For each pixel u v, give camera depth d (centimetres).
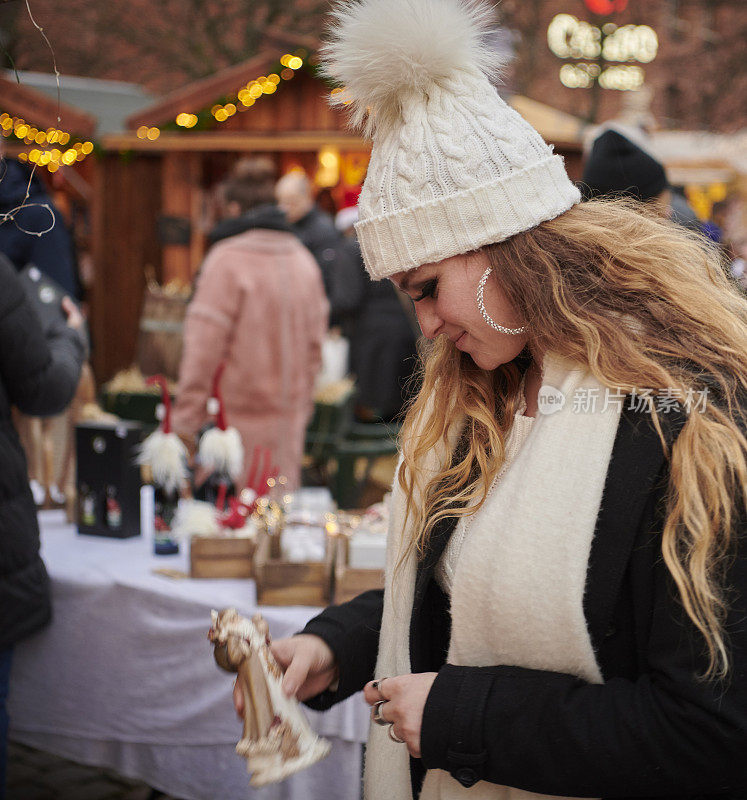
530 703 100
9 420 204
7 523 198
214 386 249
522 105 740
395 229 108
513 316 109
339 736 188
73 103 939
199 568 218
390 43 106
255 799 202
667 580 95
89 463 253
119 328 785
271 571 201
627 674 102
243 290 333
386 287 558
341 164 716
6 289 196
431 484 123
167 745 213
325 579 202
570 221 109
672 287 105
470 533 110
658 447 98
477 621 107
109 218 768
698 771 93
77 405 277
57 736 225
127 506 251
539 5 1187
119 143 709
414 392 139
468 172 105
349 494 463
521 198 106
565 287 105
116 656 216
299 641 127
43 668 225
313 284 359
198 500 250
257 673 114
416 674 110
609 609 100
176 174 717
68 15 1118
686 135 971
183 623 209
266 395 338
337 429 460
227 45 1195
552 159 109
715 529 91
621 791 96
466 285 109
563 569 100
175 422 335
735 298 111
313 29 1159
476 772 103
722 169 902
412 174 107
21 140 675
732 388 98
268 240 341
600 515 100
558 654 102
